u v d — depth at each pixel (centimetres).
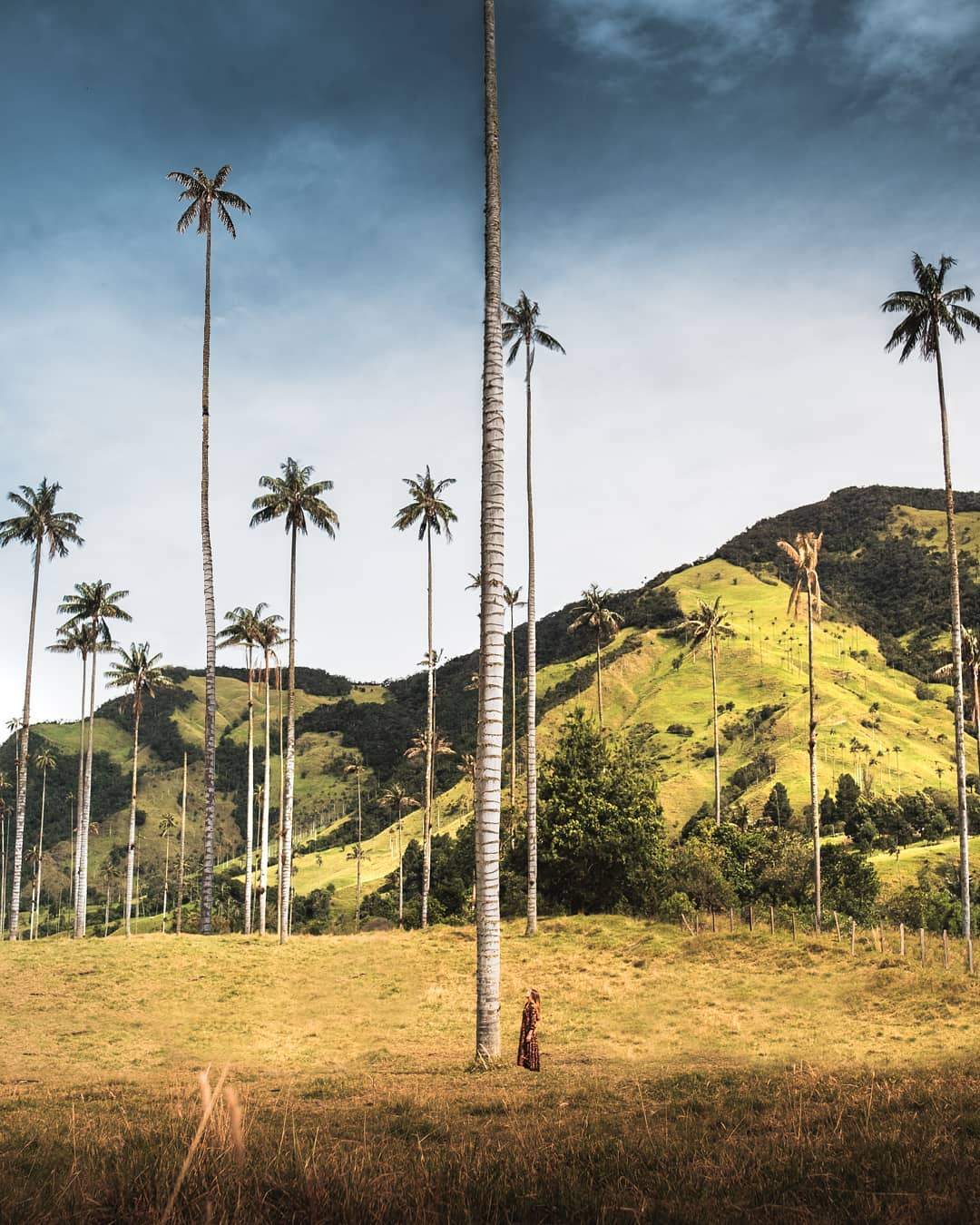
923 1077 1505
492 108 2453
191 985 4088
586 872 6356
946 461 4972
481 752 2364
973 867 10562
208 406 5956
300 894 16000
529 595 5719
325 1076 2203
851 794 14062
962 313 4875
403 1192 585
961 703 4875
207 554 5856
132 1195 587
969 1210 548
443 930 5375
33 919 13350
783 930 5012
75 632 7731
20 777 6650
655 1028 3145
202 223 5941
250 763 7831
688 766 18312
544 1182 632
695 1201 591
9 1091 2003
